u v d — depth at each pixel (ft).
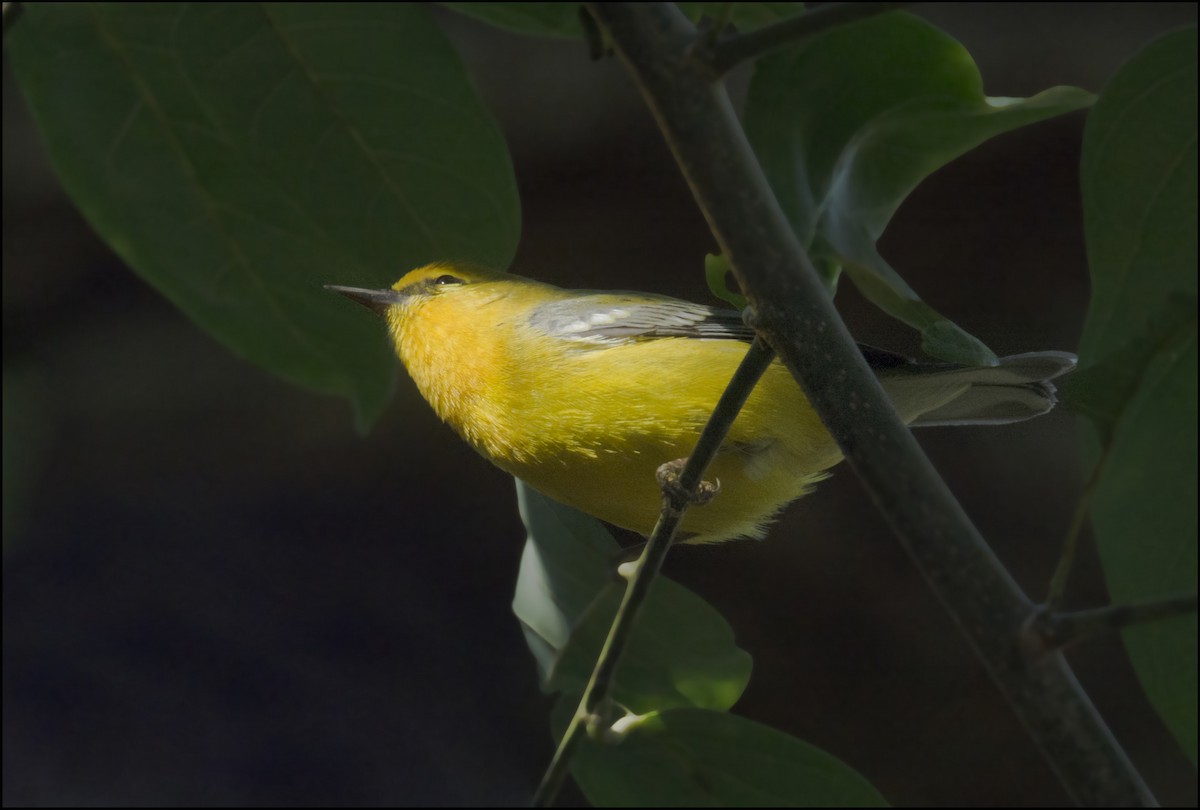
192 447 61.57
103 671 56.65
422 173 18.60
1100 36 47.98
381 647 58.59
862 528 54.13
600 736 15.99
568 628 20.61
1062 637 12.94
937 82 18.99
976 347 17.17
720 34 13.93
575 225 55.36
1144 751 52.31
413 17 17.34
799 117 19.26
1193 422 13.65
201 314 19.27
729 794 16.02
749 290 14.43
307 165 18.65
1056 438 52.31
